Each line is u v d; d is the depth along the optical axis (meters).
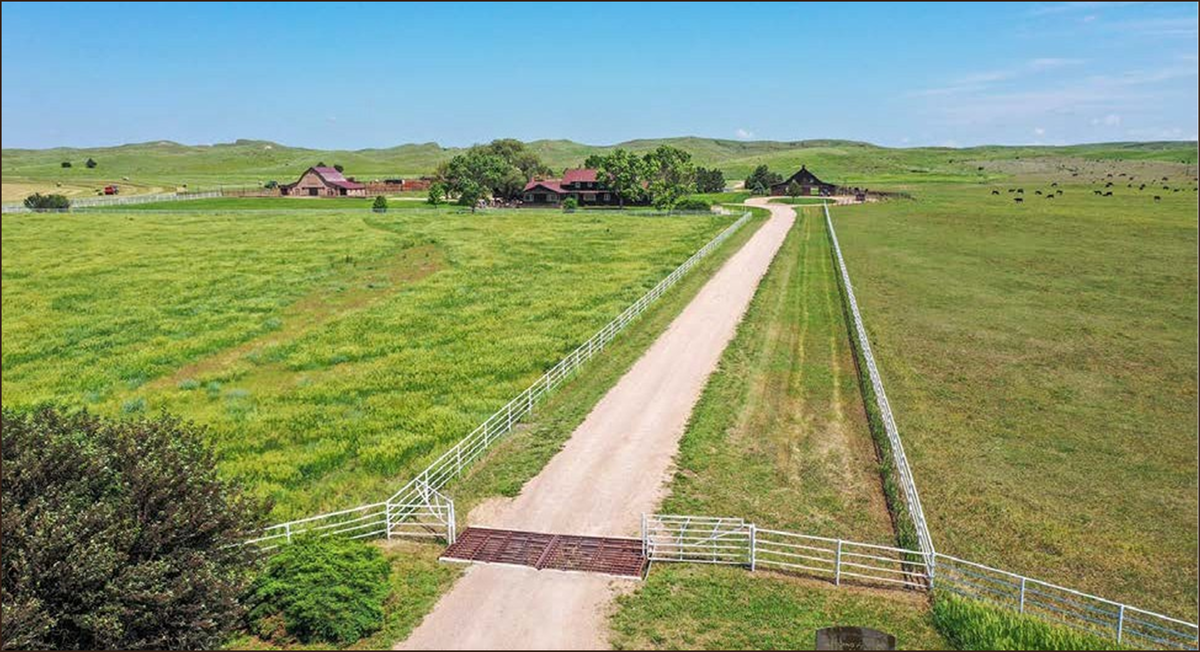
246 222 99.88
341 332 46.72
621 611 17.61
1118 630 16.59
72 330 47.44
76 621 14.39
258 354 42.44
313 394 35.44
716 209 119.50
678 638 16.59
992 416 30.97
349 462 27.81
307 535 18.95
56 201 113.00
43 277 63.06
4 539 14.23
